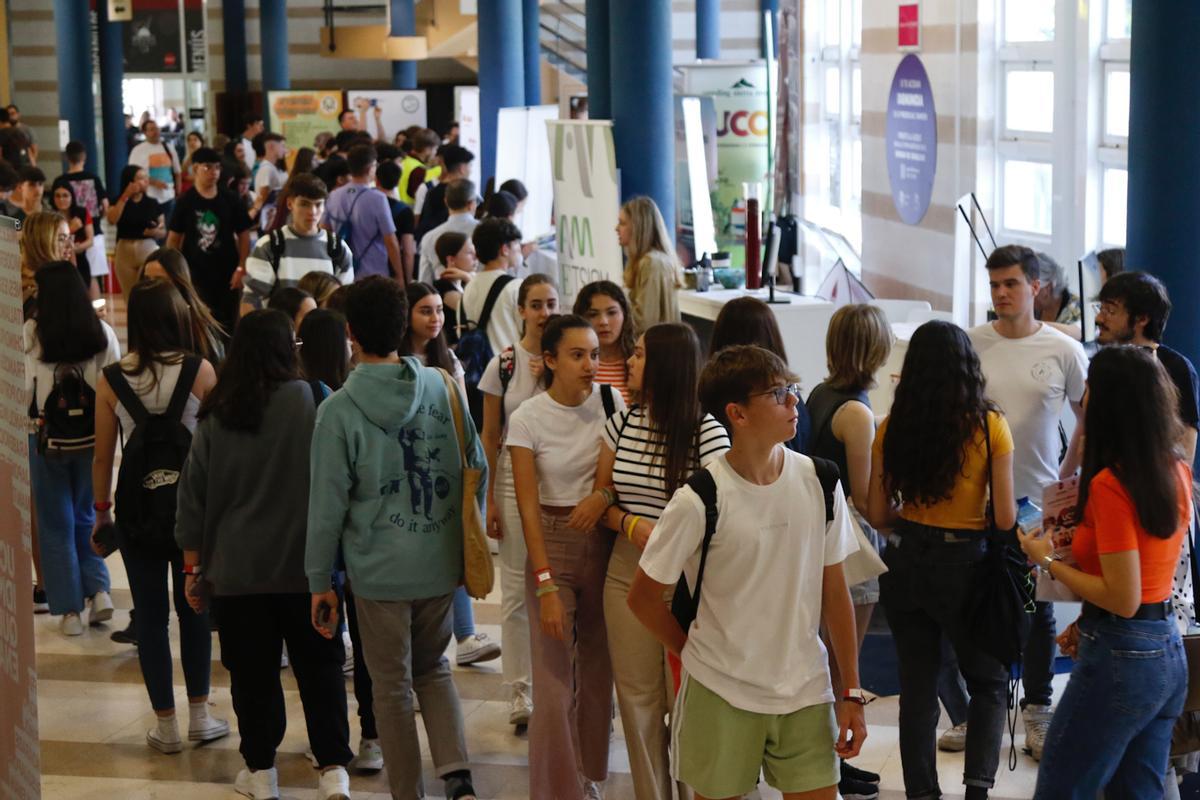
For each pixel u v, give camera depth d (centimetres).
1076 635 461
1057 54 881
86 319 704
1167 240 610
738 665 392
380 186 1245
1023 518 470
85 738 627
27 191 1148
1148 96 606
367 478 497
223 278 1147
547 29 2327
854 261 1257
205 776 587
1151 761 425
